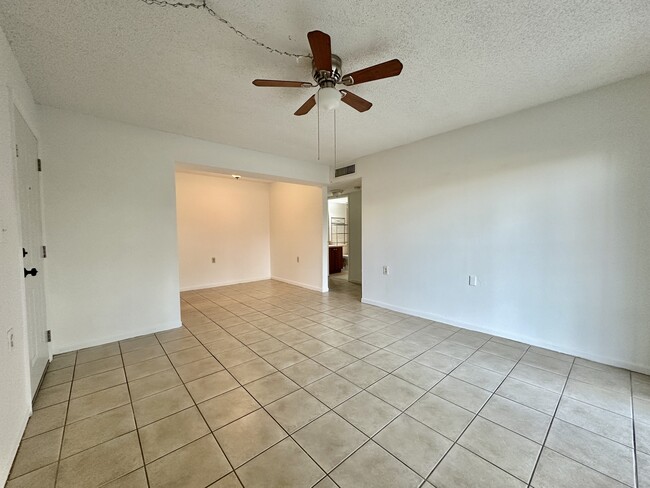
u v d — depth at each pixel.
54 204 2.60
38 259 2.31
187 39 1.71
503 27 1.61
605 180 2.33
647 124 2.14
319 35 1.38
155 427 1.65
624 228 2.26
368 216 4.35
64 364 2.44
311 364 2.43
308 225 5.64
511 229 2.86
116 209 2.94
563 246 2.56
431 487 1.26
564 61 1.95
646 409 1.79
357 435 1.58
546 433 1.59
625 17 1.53
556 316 2.62
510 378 2.17
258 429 1.63
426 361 2.46
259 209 6.60
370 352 2.66
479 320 3.15
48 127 2.56
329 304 4.45
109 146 2.88
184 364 2.44
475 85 2.26
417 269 3.73
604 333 2.38
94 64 1.94
